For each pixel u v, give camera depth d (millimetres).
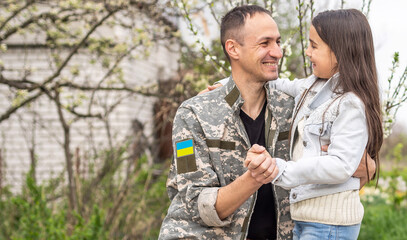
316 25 2129
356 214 2053
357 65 2029
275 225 2283
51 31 5785
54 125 8227
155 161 7359
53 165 8195
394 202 6555
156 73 8766
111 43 6023
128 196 5457
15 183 7832
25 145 8367
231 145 2123
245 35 2105
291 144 2195
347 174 1885
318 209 2035
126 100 8055
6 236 4820
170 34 5852
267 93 2215
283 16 5973
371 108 1998
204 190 2002
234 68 2195
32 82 5586
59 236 4324
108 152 5586
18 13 5402
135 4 5484
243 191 1889
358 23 2068
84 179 5543
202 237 2041
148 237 5152
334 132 1972
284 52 2979
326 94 2109
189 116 2119
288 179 1878
